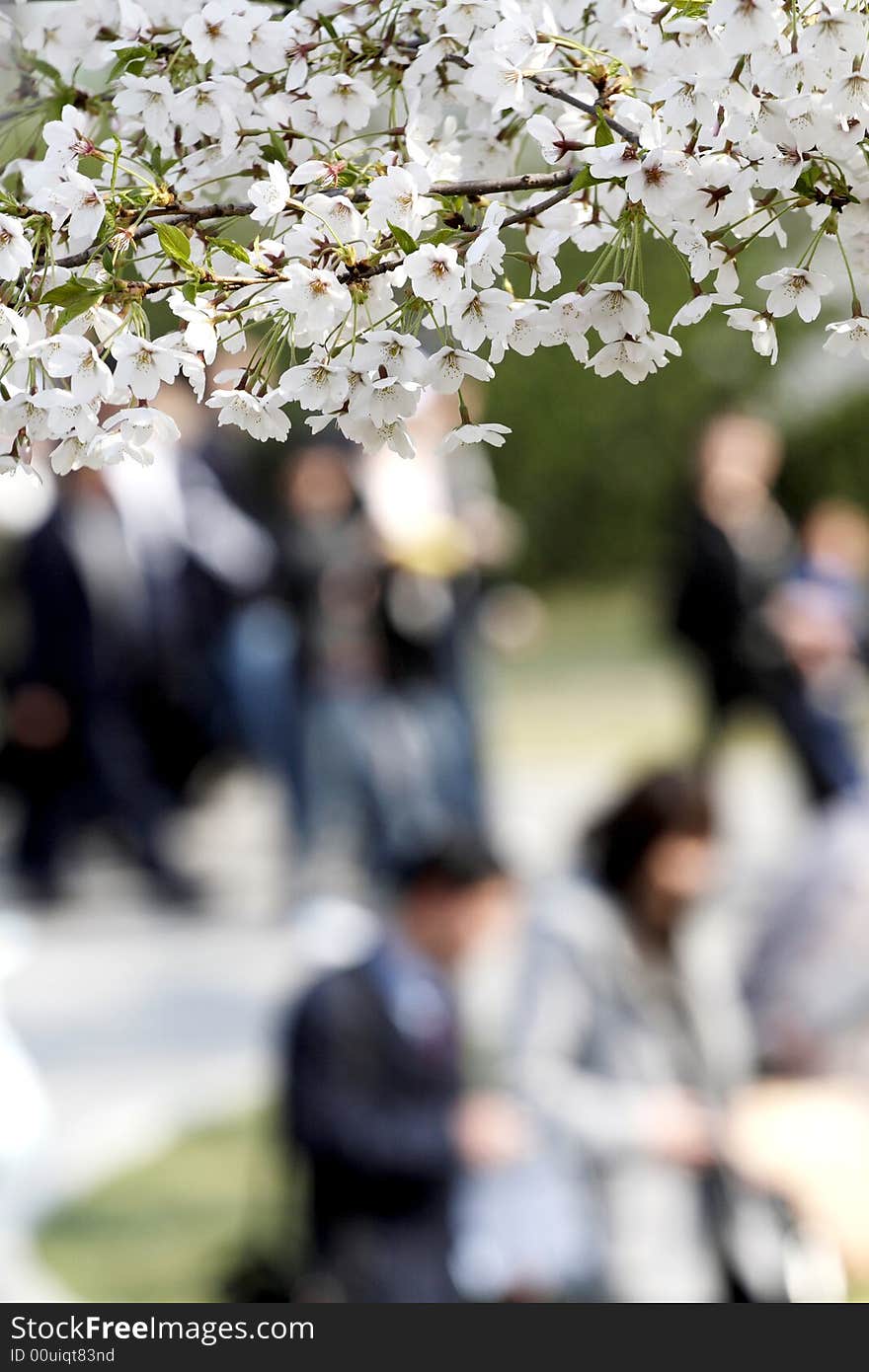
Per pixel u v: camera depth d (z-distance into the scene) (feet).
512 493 113.29
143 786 53.31
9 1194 33.37
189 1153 35.53
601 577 113.80
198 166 10.66
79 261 10.09
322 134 10.80
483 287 9.77
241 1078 38.86
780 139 9.64
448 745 50.72
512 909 31.01
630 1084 27.84
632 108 9.78
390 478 50.26
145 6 11.18
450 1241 26.94
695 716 74.59
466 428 9.97
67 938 50.16
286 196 9.94
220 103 10.55
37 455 11.80
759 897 31.53
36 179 10.24
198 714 53.47
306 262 9.87
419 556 49.83
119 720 53.52
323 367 9.86
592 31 10.71
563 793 63.16
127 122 11.14
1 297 10.09
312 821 50.78
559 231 10.52
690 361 107.96
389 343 9.77
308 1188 27.35
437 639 50.44
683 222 9.86
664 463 110.83
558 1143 27.35
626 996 28.14
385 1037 27.07
